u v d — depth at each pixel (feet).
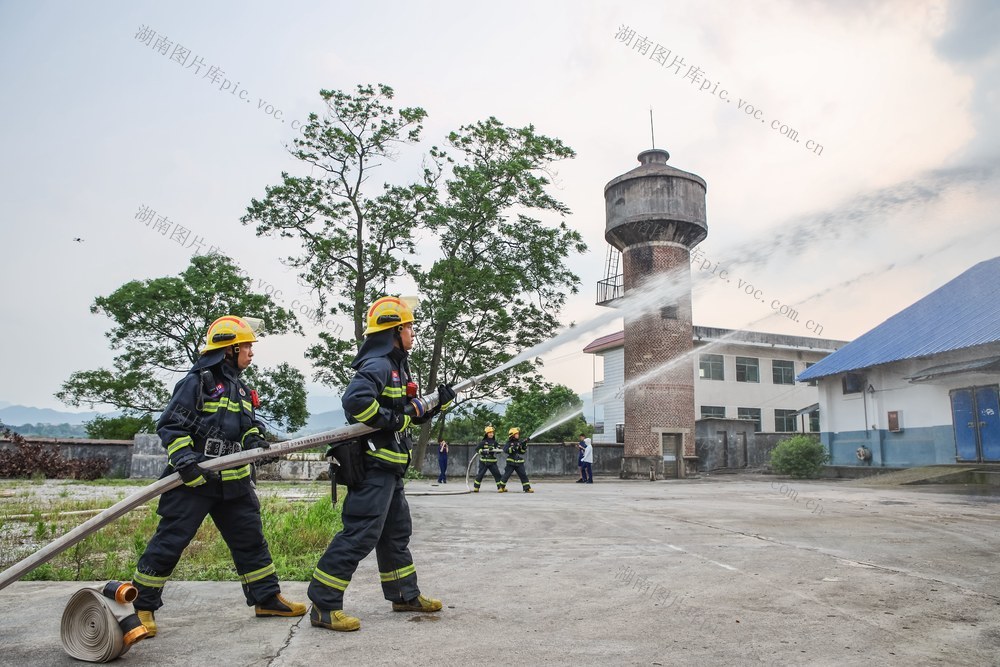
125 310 79.56
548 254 75.10
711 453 97.66
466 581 16.71
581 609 13.84
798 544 22.90
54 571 17.95
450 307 74.18
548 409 120.16
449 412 85.30
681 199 83.76
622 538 24.70
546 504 40.81
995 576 17.21
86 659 10.61
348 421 13.17
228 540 13.26
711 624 12.68
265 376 82.94
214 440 12.61
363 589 16.11
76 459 68.95
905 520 30.40
